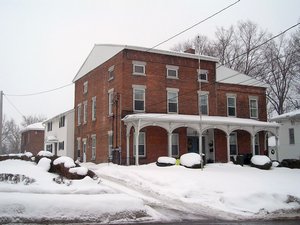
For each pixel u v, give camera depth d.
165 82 32.31
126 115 30.09
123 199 12.88
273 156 47.72
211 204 15.46
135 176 20.91
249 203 15.27
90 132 37.06
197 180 19.23
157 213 13.35
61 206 11.84
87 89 38.69
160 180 19.27
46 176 18.97
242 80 36.78
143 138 30.64
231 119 33.19
